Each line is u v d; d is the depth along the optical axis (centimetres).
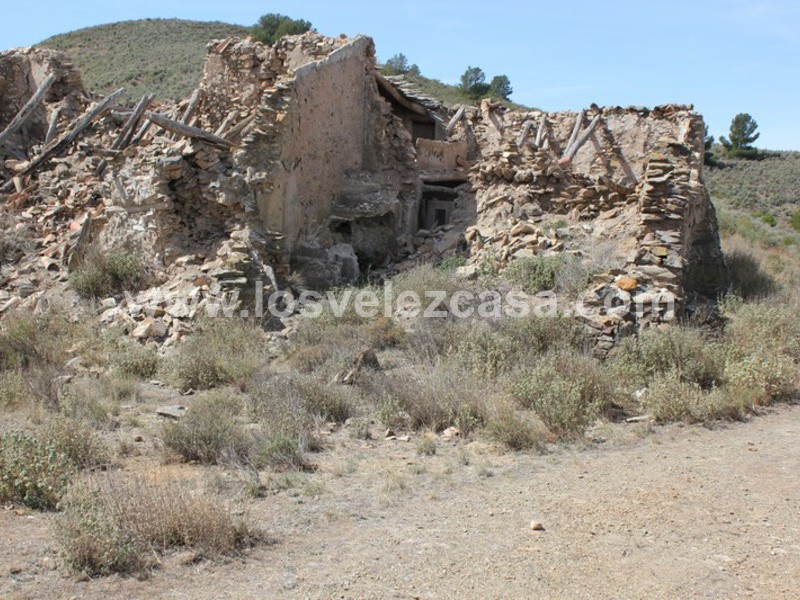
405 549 621
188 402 1119
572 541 638
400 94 2334
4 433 855
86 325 1456
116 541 581
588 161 2036
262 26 6081
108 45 5800
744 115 6156
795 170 5394
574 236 1712
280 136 1683
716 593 548
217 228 1677
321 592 545
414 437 968
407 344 1370
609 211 1780
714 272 1902
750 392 1116
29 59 2294
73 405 1017
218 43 2117
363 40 2094
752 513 704
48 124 2195
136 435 941
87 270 1608
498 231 1817
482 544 631
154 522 627
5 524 650
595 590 551
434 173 2167
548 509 713
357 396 1102
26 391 1077
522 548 623
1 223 1811
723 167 5706
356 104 2070
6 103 2294
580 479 805
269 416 963
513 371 1153
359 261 1952
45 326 1423
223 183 1644
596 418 1033
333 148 1947
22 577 554
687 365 1175
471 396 1027
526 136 2109
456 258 1822
